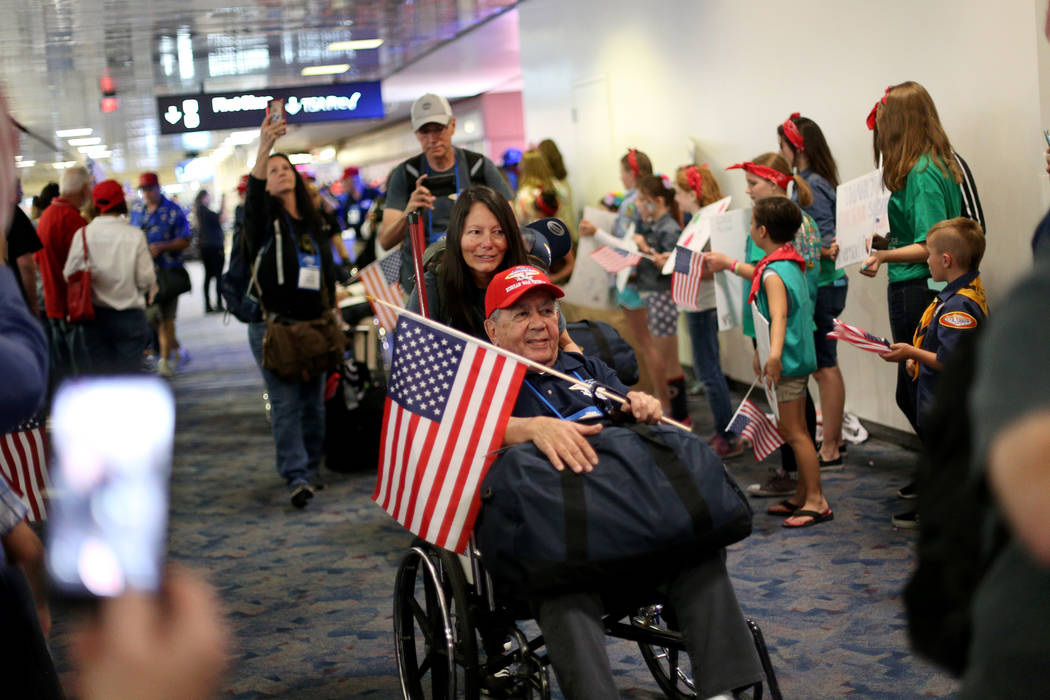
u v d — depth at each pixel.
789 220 4.90
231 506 6.42
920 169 4.84
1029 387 1.09
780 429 5.07
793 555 4.59
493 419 2.83
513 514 2.53
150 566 0.60
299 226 6.15
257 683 3.71
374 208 9.20
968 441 1.27
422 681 3.65
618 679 3.57
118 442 0.86
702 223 6.49
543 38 12.65
